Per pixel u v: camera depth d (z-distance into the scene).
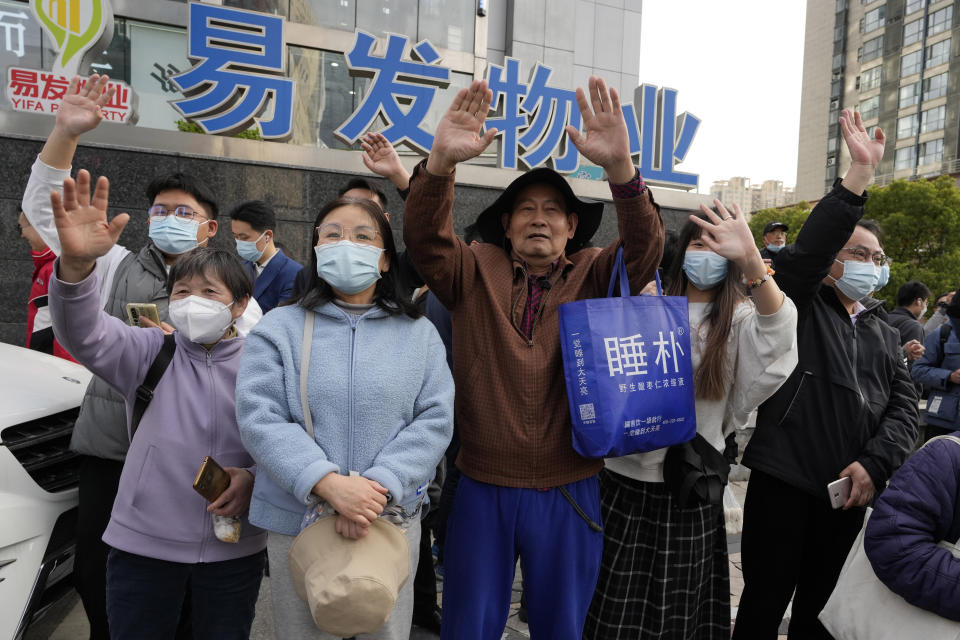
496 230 2.01
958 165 39.41
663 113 6.98
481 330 1.83
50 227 1.79
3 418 1.95
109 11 5.22
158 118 7.04
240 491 1.63
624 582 1.92
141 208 5.25
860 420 2.08
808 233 1.97
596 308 1.72
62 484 2.12
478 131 1.66
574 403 1.69
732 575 3.25
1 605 1.80
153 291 2.21
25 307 5.06
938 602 1.42
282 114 5.63
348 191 2.96
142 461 1.65
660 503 1.90
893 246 22.06
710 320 2.00
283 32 5.56
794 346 1.82
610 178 1.74
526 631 2.63
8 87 4.99
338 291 1.66
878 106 46.69
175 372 1.72
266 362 1.54
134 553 1.61
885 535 1.51
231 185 5.52
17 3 6.11
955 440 1.54
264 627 2.58
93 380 1.98
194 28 5.33
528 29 10.19
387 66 5.88
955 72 40.28
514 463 1.73
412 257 1.77
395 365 1.59
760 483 2.15
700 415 1.97
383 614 1.31
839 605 1.66
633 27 11.65
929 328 5.47
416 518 1.64
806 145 54.94
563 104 6.68
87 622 2.59
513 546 1.75
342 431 1.52
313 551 1.37
